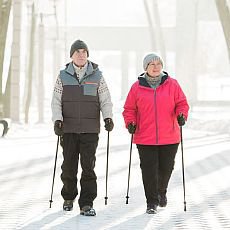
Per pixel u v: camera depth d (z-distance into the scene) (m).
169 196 16.52
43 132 45.16
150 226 12.54
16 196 16.56
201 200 15.84
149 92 14.05
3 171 22.14
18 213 14.05
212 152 29.42
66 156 14.05
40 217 13.54
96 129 13.97
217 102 90.56
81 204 13.78
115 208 14.63
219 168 22.95
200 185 18.56
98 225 12.62
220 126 47.84
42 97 58.53
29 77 55.12
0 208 14.71
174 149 14.22
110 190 17.53
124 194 16.78
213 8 101.75
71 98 13.85
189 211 14.27
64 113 13.94
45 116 69.12
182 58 77.56
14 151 29.94
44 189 17.80
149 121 14.04
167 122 14.05
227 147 32.22
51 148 31.61
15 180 19.77
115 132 44.34
